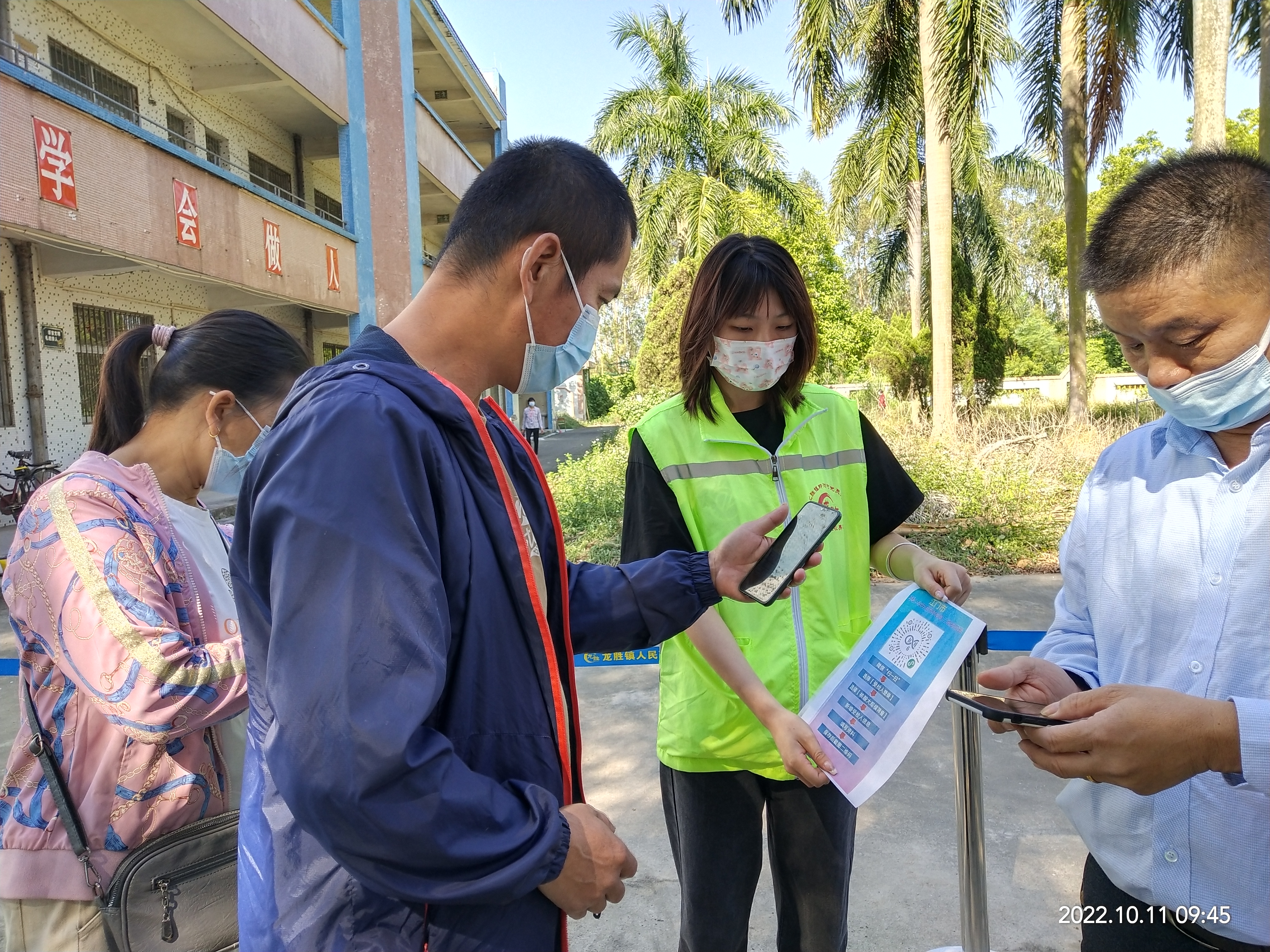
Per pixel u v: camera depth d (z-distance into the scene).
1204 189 1.09
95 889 1.31
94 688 1.25
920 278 16.56
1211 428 1.19
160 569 1.38
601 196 1.10
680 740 1.66
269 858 0.97
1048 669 1.30
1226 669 1.14
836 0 12.20
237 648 1.32
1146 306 1.13
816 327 1.68
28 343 9.17
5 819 1.35
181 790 1.36
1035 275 32.41
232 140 13.62
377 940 0.91
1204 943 1.18
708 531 1.65
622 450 10.38
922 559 1.66
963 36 10.79
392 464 0.87
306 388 0.94
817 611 1.67
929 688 1.43
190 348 1.50
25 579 1.32
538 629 0.99
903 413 13.20
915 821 2.79
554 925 1.00
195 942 1.34
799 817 1.62
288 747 0.80
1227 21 7.52
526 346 1.10
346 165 13.41
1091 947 1.37
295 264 11.58
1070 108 12.13
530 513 1.12
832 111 13.09
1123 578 1.30
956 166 15.50
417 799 0.80
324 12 15.22
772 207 16.58
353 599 0.81
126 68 10.96
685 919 1.68
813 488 1.68
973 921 1.70
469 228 1.07
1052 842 2.62
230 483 1.56
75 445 10.02
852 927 2.24
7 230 6.77
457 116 23.05
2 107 6.52
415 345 1.07
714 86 17.94
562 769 1.01
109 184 7.79
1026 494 6.98
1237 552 1.16
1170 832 1.18
